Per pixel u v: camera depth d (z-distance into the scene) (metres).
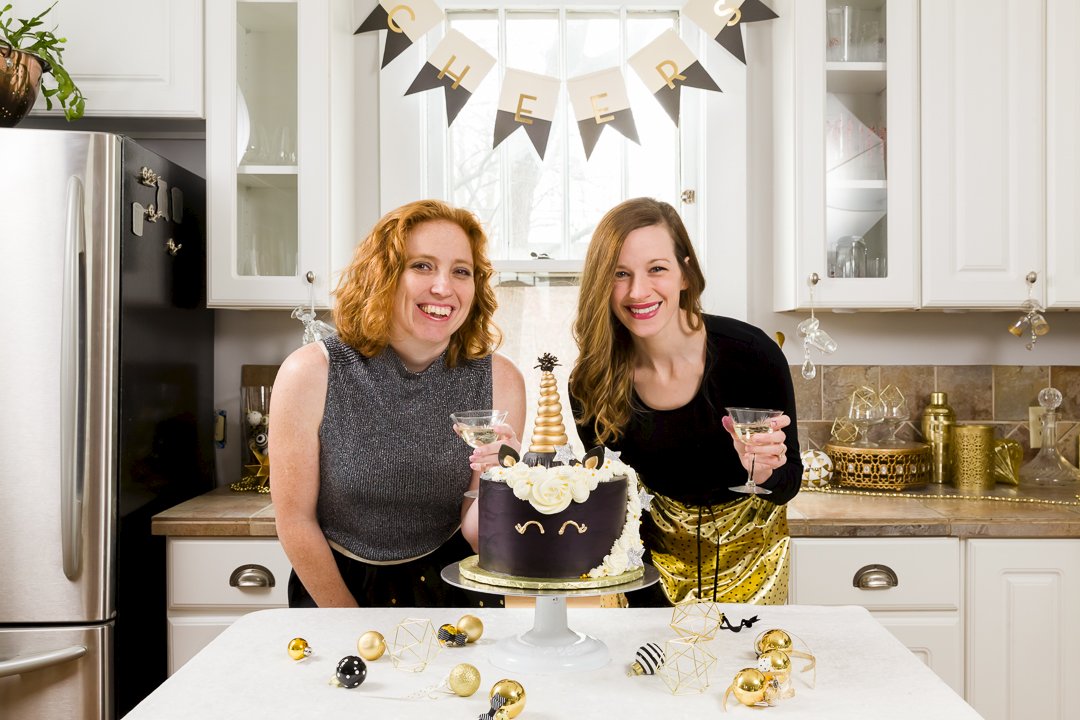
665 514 1.83
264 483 2.48
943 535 2.09
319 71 2.38
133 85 2.38
